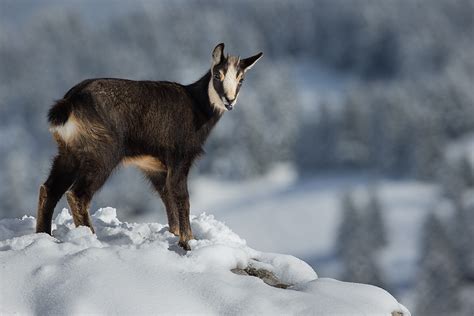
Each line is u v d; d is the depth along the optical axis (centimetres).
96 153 2820
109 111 2872
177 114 3020
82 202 2819
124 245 2633
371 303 2575
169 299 2330
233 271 2703
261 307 2345
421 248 19562
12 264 2416
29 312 2277
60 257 2484
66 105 2784
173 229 3191
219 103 3067
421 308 17925
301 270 2864
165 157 3022
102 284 2330
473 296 18812
